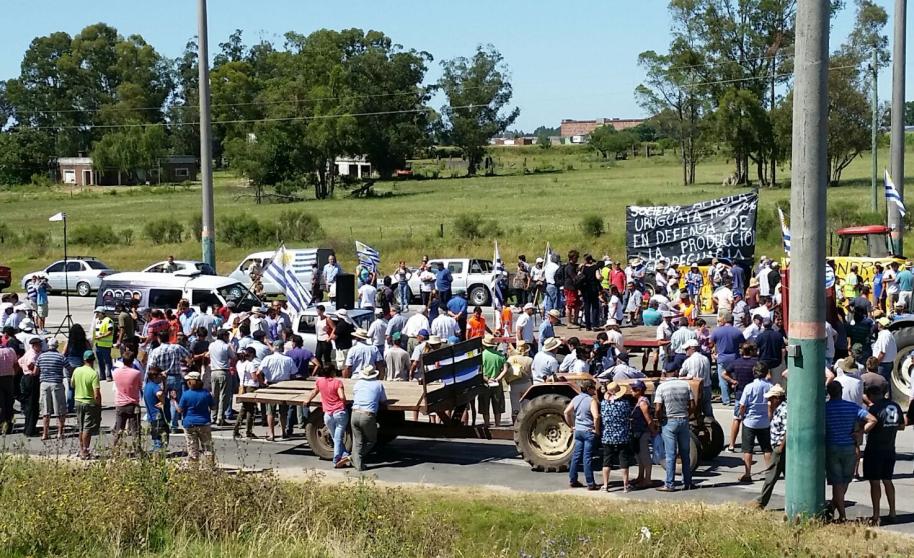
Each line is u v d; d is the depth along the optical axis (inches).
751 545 471.5
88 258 1846.7
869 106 3673.7
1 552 441.7
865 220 1934.1
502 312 1121.4
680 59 4293.8
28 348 877.2
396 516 492.7
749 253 1323.8
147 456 538.3
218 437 768.3
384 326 953.5
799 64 514.0
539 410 657.0
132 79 7426.2
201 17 1225.4
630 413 598.9
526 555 452.4
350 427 687.1
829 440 525.3
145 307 1170.0
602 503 567.5
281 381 755.4
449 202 3725.4
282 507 497.7
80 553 447.2
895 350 788.6
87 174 5885.8
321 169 4320.9
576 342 723.4
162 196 4665.4
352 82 5211.6
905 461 660.7
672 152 7283.5
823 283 519.8
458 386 690.8
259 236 2288.4
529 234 2288.4
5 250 2354.8
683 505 550.9
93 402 677.9
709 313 1318.9
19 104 7391.7
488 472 655.1
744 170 4220.0
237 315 988.6
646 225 1364.4
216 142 6875.0
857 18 3838.6
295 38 6205.7
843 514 529.0
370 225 2829.7
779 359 756.0
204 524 478.3
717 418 789.2
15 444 687.7
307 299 1063.6
